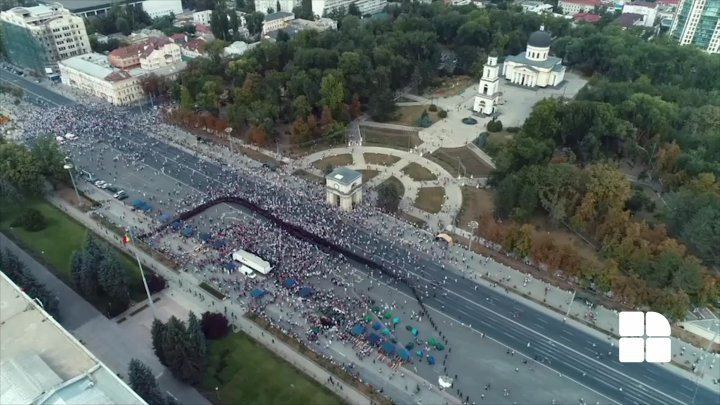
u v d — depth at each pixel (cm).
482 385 12750
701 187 17575
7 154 19525
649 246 15362
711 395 12494
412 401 12288
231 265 16262
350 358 13375
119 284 14462
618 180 17575
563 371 13162
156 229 17950
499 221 18938
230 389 12450
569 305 15162
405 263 16850
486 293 15700
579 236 17962
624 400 12400
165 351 12275
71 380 9400
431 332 14250
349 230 18362
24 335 10475
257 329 14138
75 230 18112
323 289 15550
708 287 14200
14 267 14150
